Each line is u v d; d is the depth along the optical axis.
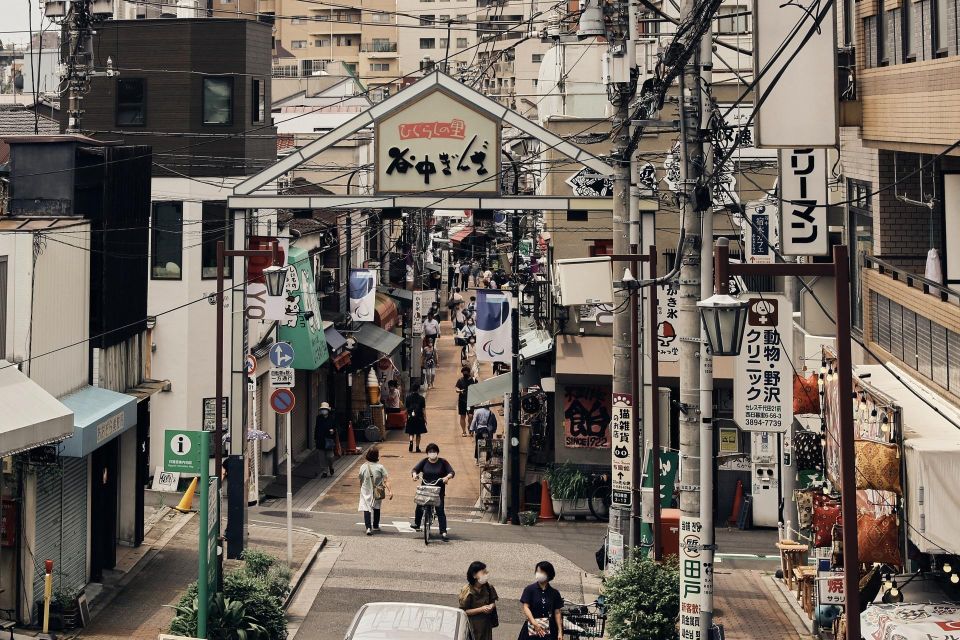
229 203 27.33
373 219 51.38
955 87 15.25
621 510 22.75
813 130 16.73
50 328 19.91
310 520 28.62
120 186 23.05
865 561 14.35
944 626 13.71
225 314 32.66
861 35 19.88
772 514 28.38
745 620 20.81
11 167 21.86
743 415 17.34
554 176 33.12
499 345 29.41
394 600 21.86
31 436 16.97
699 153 14.71
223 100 34.38
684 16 14.69
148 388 24.25
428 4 124.88
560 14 39.84
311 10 127.69
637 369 22.11
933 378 17.39
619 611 18.16
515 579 23.67
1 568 18.84
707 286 15.87
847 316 11.59
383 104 26.56
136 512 24.64
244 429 28.14
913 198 20.06
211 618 17.88
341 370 40.59
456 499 31.80
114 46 34.53
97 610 20.59
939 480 13.54
